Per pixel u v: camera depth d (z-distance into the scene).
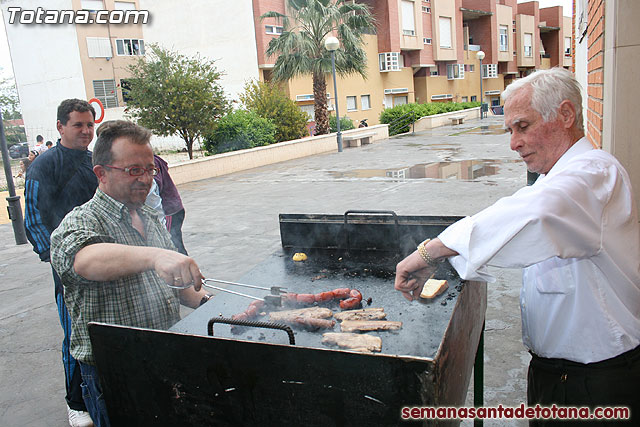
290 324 1.68
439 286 1.83
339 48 17.44
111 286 1.80
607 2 2.45
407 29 27.66
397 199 7.81
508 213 1.27
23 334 4.09
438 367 1.15
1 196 13.18
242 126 14.95
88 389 1.94
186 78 13.16
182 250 3.74
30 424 2.84
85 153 2.81
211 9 20.92
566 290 1.43
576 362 1.48
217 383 1.30
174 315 1.98
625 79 2.31
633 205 1.36
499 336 3.25
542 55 42.81
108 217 1.85
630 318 1.40
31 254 6.71
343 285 2.09
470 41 36.09
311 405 1.21
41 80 26.02
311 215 2.56
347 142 18.22
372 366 1.13
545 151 1.46
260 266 2.44
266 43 20.73
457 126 22.78
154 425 1.43
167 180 3.50
